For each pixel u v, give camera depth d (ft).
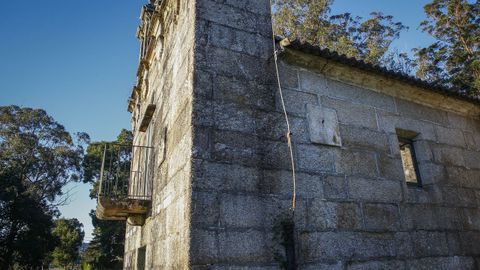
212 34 14.35
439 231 17.06
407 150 20.36
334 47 56.44
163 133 18.53
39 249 85.66
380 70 17.51
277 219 12.73
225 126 13.08
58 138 106.93
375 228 15.05
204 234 11.21
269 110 14.37
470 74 49.42
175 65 17.62
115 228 98.58
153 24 26.68
